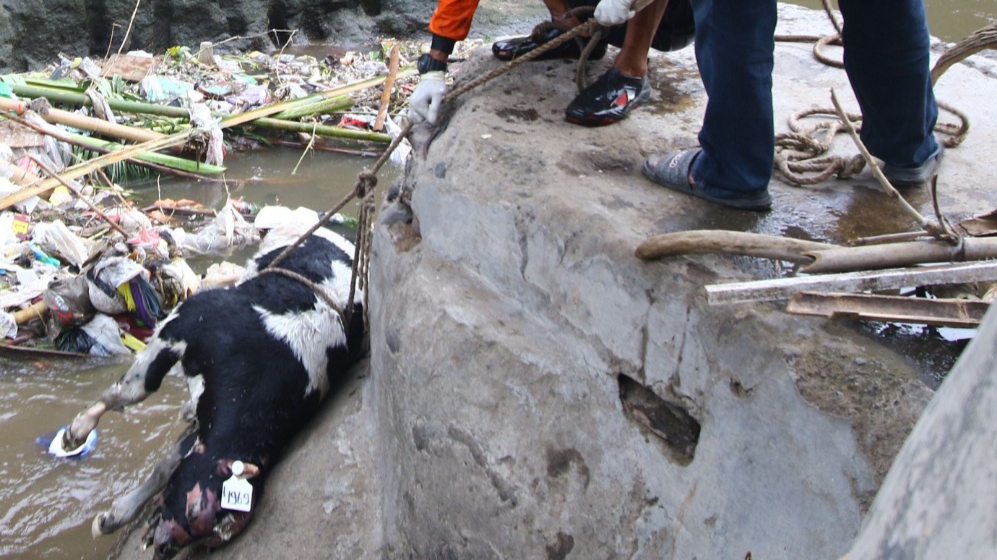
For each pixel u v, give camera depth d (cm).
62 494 441
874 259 216
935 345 209
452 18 324
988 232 237
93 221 649
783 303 223
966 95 370
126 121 789
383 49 1015
